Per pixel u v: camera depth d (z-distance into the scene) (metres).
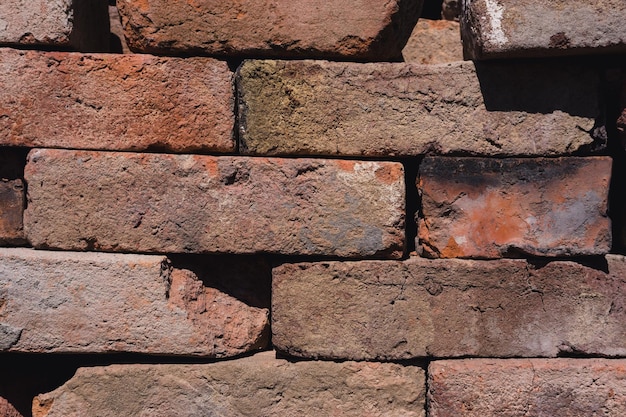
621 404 0.73
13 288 0.72
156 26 0.72
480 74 0.73
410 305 0.73
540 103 0.73
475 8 0.71
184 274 0.74
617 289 0.73
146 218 0.73
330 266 0.73
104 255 0.73
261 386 0.74
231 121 0.73
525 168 0.73
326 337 0.73
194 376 0.74
